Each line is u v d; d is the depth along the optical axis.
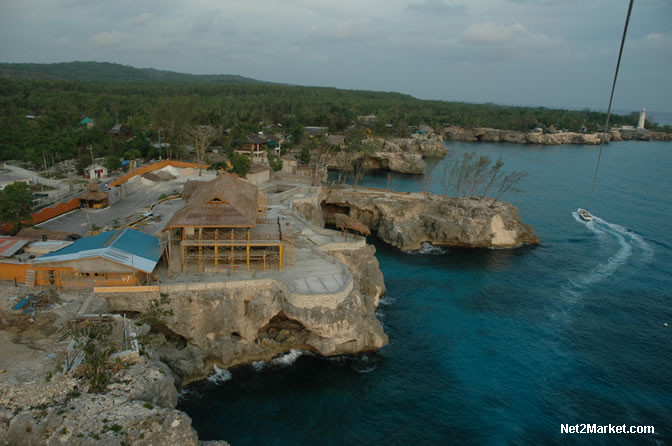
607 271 83.00
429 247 94.94
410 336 59.59
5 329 42.91
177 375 46.81
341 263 60.78
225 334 51.62
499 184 152.00
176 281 53.19
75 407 33.94
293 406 45.91
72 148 130.62
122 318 45.53
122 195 93.00
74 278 51.06
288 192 98.06
